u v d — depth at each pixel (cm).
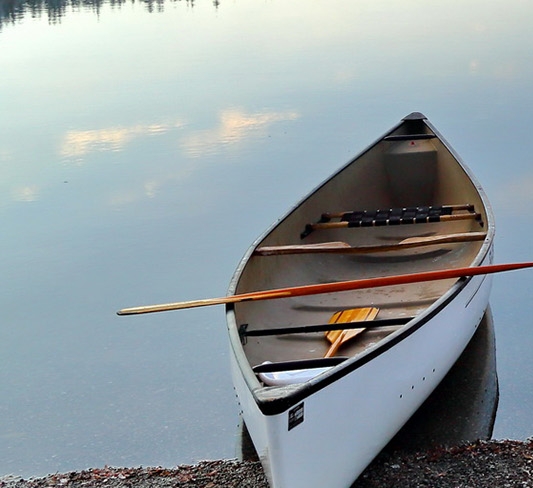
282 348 570
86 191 1133
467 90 1662
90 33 2823
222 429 565
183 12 3381
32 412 596
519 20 2725
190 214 1027
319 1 3666
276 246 679
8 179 1198
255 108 1590
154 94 1766
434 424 540
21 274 860
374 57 2133
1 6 3528
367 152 915
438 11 3072
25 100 1762
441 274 538
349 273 722
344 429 428
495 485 455
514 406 564
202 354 677
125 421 579
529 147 1241
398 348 465
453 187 866
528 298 753
